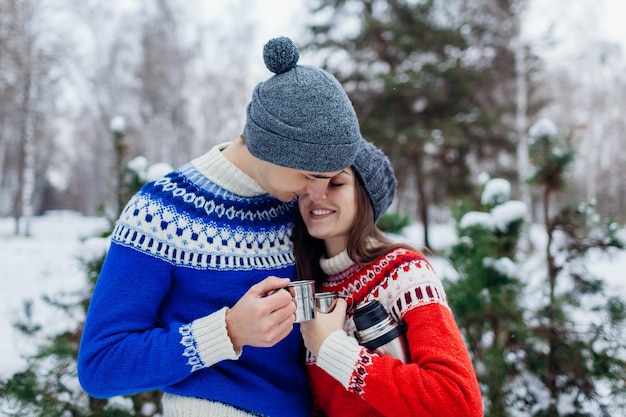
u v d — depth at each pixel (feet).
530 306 6.38
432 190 39.81
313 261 3.84
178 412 3.19
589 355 5.95
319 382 3.65
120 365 2.82
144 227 3.14
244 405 3.24
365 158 3.65
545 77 39.58
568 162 6.46
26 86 47.85
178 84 60.95
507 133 36.27
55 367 5.72
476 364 6.12
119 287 3.01
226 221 3.40
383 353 3.19
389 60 35.86
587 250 6.22
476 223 6.48
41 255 30.86
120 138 7.76
